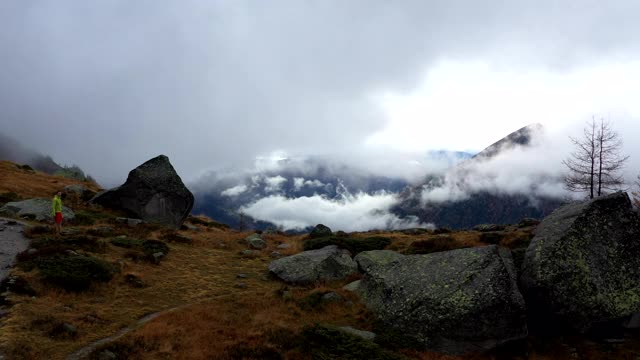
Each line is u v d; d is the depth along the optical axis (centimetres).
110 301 2381
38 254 2650
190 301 2583
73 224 3916
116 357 1750
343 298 2711
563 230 2470
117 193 4834
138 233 3997
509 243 3538
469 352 2152
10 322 1862
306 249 4341
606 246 2423
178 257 3509
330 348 1977
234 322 2273
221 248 4153
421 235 5081
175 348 1905
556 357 2184
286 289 2936
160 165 5134
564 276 2305
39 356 1677
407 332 2250
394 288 2514
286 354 1966
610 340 2273
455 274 2389
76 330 1922
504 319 2170
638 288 2325
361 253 3628
